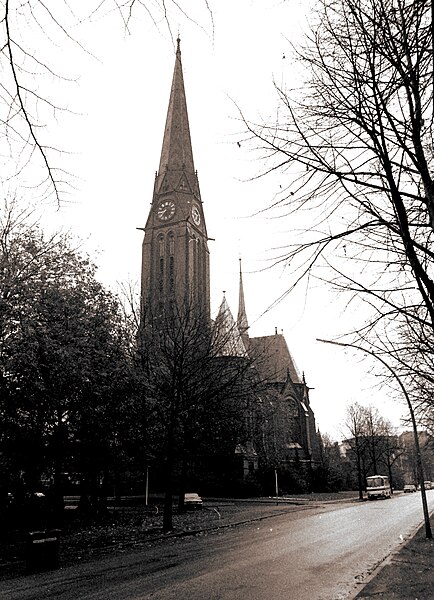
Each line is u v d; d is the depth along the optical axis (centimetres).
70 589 1071
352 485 7925
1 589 1093
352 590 1003
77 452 2483
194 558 1479
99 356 2189
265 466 6003
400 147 616
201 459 5088
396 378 1357
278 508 3750
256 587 1058
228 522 2592
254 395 3183
